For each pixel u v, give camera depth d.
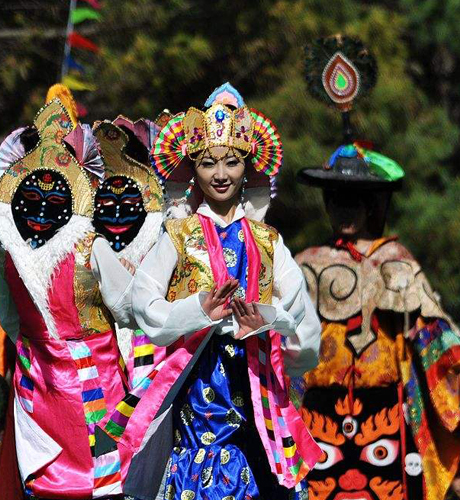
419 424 17.42
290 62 30.27
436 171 31.36
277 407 13.53
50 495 14.65
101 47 30.36
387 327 17.50
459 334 17.16
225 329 13.35
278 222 30.00
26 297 14.91
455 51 34.34
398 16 31.94
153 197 15.45
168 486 13.41
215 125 13.55
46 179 14.91
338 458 17.56
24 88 30.56
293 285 13.62
